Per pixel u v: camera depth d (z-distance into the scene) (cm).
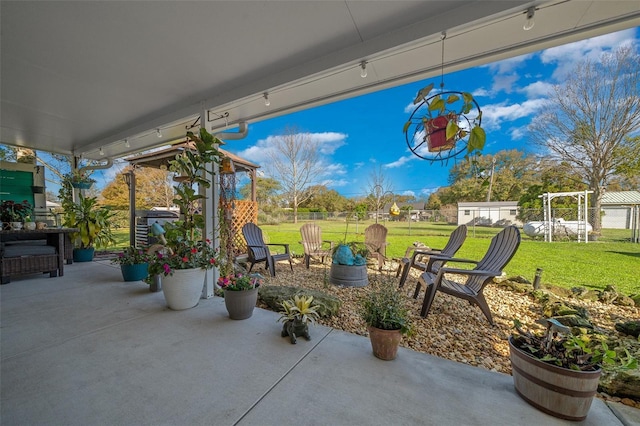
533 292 337
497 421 133
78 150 615
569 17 190
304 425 130
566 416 133
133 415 136
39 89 324
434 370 178
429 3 190
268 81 290
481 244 830
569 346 141
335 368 178
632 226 874
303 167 1812
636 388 149
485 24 194
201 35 224
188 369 176
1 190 616
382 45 224
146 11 196
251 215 639
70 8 192
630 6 179
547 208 1040
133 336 221
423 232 1166
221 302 311
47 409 139
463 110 190
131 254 407
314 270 500
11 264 375
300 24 211
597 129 1034
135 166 635
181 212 325
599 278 434
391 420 133
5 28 214
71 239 519
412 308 303
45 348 201
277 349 202
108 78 296
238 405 143
